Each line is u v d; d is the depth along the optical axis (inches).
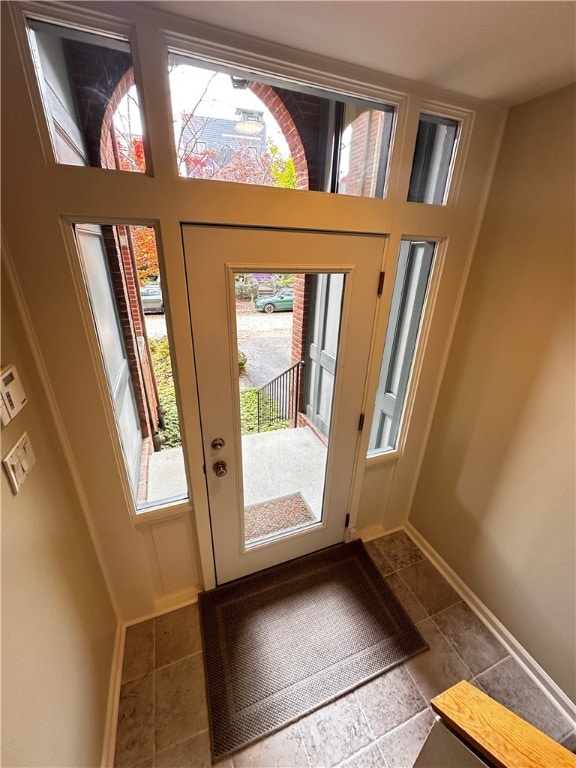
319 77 41.0
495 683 56.1
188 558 64.5
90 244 42.6
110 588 57.6
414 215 52.4
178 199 39.2
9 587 27.9
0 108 30.7
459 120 50.9
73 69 34.4
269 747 47.3
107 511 51.9
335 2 30.4
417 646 60.2
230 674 55.0
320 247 48.8
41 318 38.6
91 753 40.9
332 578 71.7
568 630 51.7
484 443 62.2
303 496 70.6
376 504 80.4
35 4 30.0
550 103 45.6
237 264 45.2
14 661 27.0
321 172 47.2
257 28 34.8
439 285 59.8
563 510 50.8
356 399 63.4
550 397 50.5
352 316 55.6
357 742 48.1
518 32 33.8
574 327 46.6
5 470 29.4
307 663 56.8
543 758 23.8
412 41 36.1
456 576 71.2
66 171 34.5
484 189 55.6
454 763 27.4
